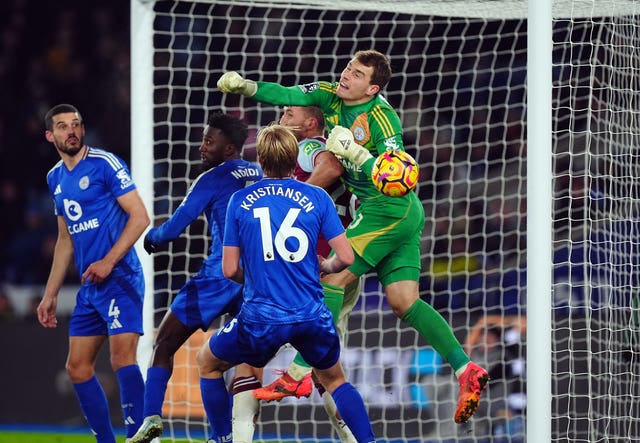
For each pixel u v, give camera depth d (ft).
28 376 111.75
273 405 101.40
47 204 155.12
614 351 82.02
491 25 147.43
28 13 170.30
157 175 136.98
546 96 64.95
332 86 66.39
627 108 80.43
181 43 151.43
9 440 100.12
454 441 98.73
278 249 58.75
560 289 107.76
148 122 82.43
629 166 79.36
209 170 70.38
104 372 108.47
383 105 65.16
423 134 145.18
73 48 168.96
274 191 59.72
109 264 69.92
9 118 163.02
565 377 95.20
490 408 98.58
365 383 101.35
